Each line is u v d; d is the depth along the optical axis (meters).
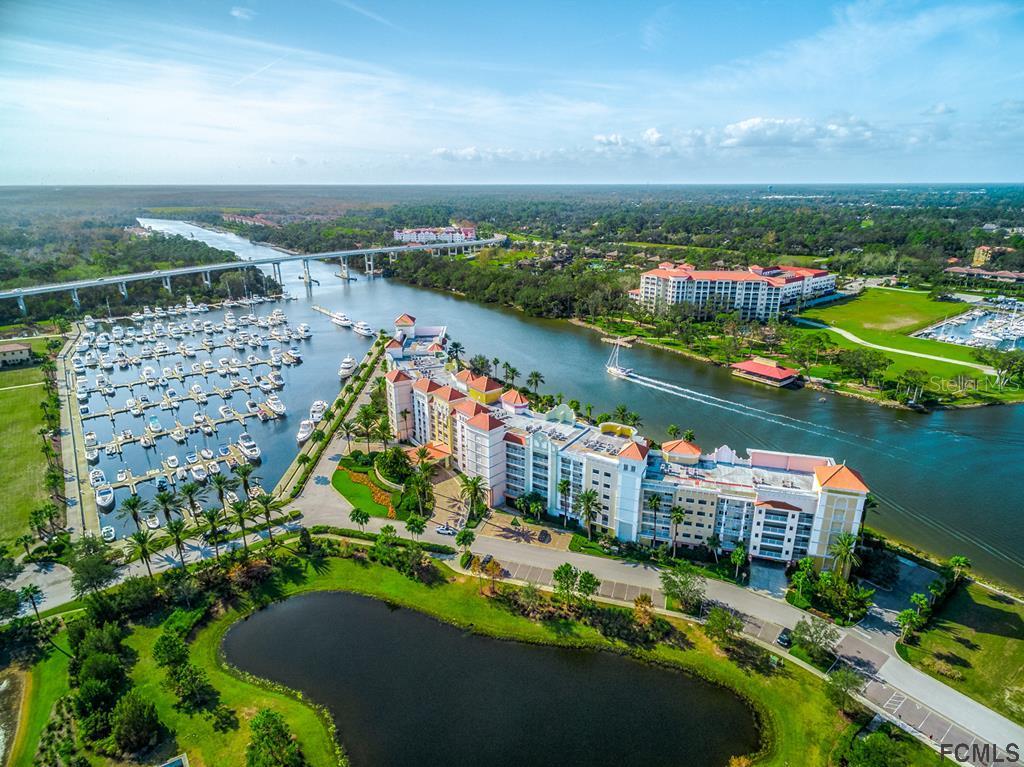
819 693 129.62
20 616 153.25
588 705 129.25
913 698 127.69
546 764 115.81
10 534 189.62
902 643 142.25
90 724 120.25
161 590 158.38
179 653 132.88
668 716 126.50
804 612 152.62
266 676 137.12
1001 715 123.81
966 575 169.00
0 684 134.00
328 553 178.38
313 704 129.38
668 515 173.88
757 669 136.12
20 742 119.62
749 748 119.31
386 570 171.75
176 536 169.00
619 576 166.88
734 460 184.25
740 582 162.62
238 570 168.88
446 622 153.38
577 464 182.62
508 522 192.50
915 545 184.38
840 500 155.75
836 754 114.50
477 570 169.75
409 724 124.75
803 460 178.38
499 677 136.75
